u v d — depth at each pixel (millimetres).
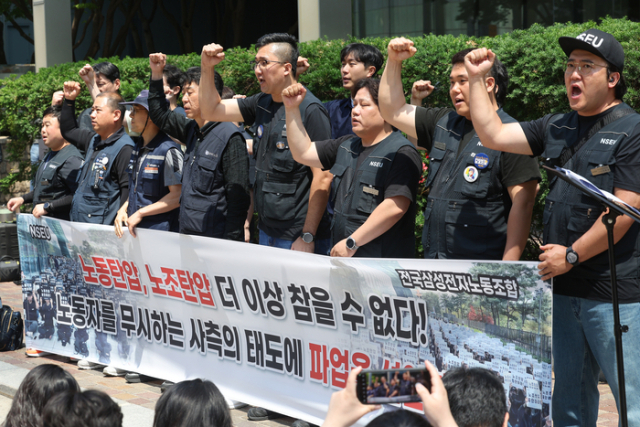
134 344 4902
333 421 1812
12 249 9172
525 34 5465
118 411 2398
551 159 3049
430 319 3316
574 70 2953
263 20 18484
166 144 4969
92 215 5332
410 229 3865
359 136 3887
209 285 4328
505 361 3084
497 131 3172
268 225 4574
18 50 23078
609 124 2900
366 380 1809
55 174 6141
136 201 4996
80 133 6152
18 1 18578
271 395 4059
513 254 3223
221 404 2307
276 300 3963
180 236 4457
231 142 4668
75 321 5309
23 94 9922
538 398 2992
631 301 2875
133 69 8320
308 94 4473
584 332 3031
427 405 1743
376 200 3760
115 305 4996
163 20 20609
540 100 5266
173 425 2262
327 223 4613
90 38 21203
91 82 6730
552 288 2941
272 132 4477
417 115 3719
